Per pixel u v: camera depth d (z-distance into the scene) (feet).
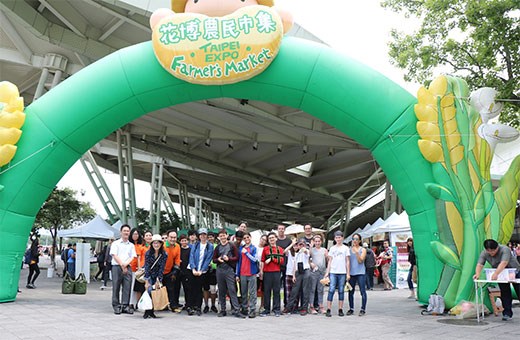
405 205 30.86
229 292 28.94
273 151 86.99
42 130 32.22
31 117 32.63
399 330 23.72
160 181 102.63
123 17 44.42
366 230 73.26
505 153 60.54
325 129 63.98
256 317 28.68
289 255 32.53
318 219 209.87
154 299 27.81
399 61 43.11
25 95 71.20
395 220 57.41
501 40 37.11
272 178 103.30
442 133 29.81
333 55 31.32
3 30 49.21
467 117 30.27
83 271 51.72
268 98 32.55
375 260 54.65
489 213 29.30
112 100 32.24
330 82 31.01
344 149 79.10
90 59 55.42
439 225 29.27
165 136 78.54
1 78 63.41
